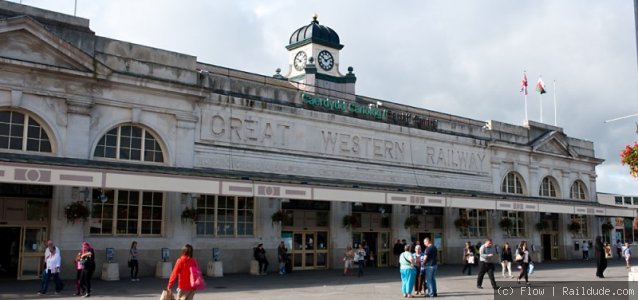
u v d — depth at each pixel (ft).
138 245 83.51
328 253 106.11
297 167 101.96
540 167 150.10
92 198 81.15
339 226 107.24
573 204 135.85
